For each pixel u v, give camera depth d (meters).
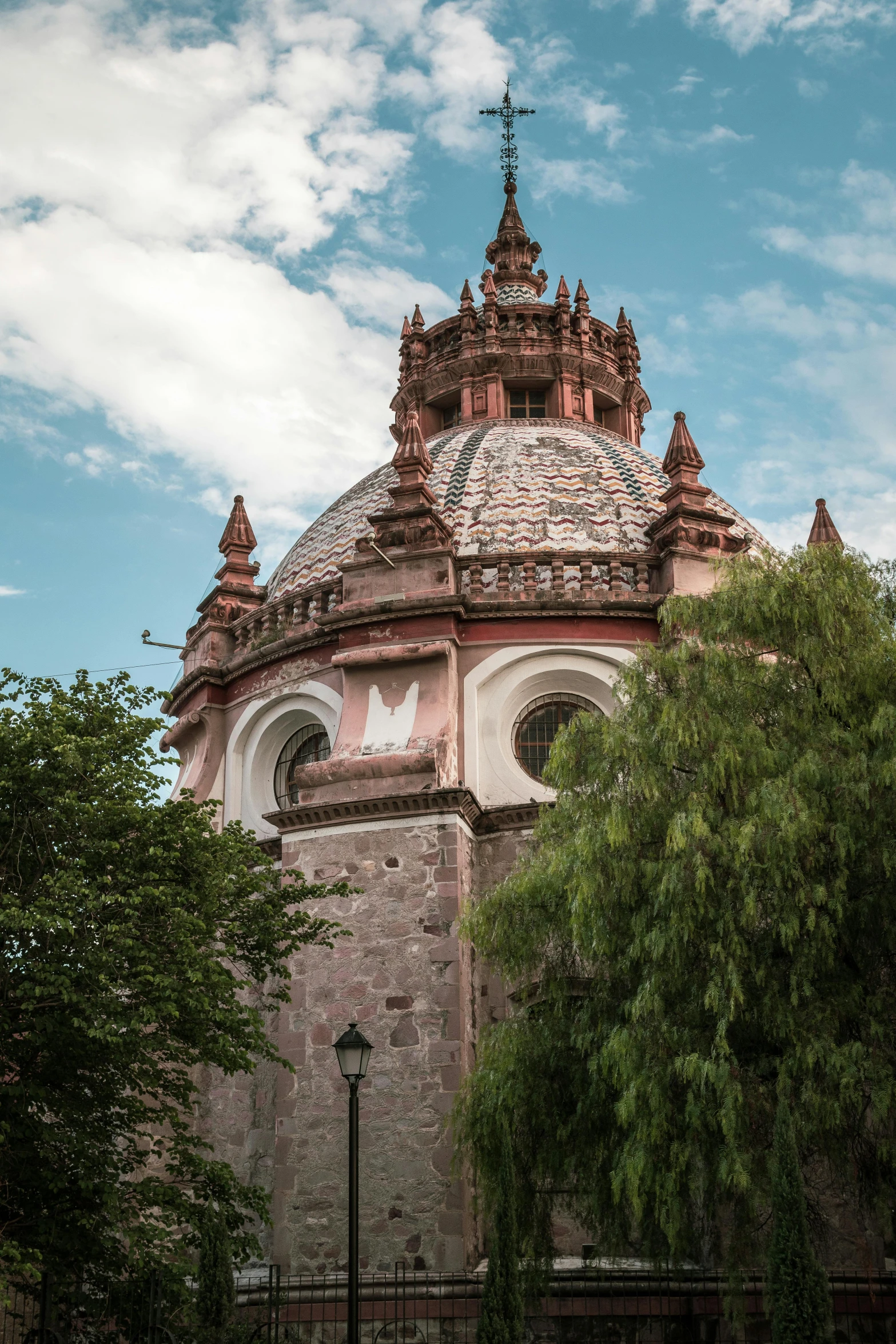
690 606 19.67
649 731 18.98
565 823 19.77
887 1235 17.62
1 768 18.91
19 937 18.50
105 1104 19.44
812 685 18.83
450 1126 20.33
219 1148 25.23
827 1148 16.59
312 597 29.36
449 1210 21.41
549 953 20.30
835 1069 15.91
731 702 18.59
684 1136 16.88
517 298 43.72
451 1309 20.75
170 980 18.14
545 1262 19.09
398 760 24.53
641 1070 16.77
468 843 24.61
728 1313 17.27
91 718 20.38
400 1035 22.70
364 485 35.75
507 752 26.67
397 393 42.47
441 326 41.75
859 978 17.25
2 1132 17.12
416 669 26.44
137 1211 19.22
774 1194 15.73
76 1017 17.75
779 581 19.12
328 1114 22.58
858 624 18.98
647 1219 17.66
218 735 30.39
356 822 24.44
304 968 23.66
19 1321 19.75
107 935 18.33
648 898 18.12
